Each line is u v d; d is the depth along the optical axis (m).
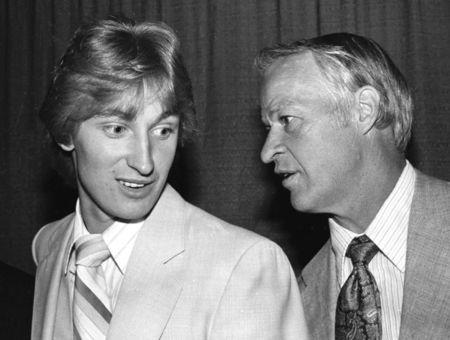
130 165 1.01
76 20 2.52
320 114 1.33
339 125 1.33
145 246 1.09
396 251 1.34
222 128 2.37
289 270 1.12
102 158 1.02
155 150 1.03
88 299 1.08
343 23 2.29
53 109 1.04
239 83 2.36
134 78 0.98
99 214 1.11
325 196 1.36
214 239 1.10
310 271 1.51
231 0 2.38
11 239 2.56
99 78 0.98
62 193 2.53
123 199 1.04
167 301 1.04
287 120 1.37
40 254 1.33
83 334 1.06
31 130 2.56
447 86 2.24
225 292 1.04
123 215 1.05
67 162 1.17
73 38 1.05
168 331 1.03
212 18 2.39
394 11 2.27
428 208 1.33
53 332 1.12
